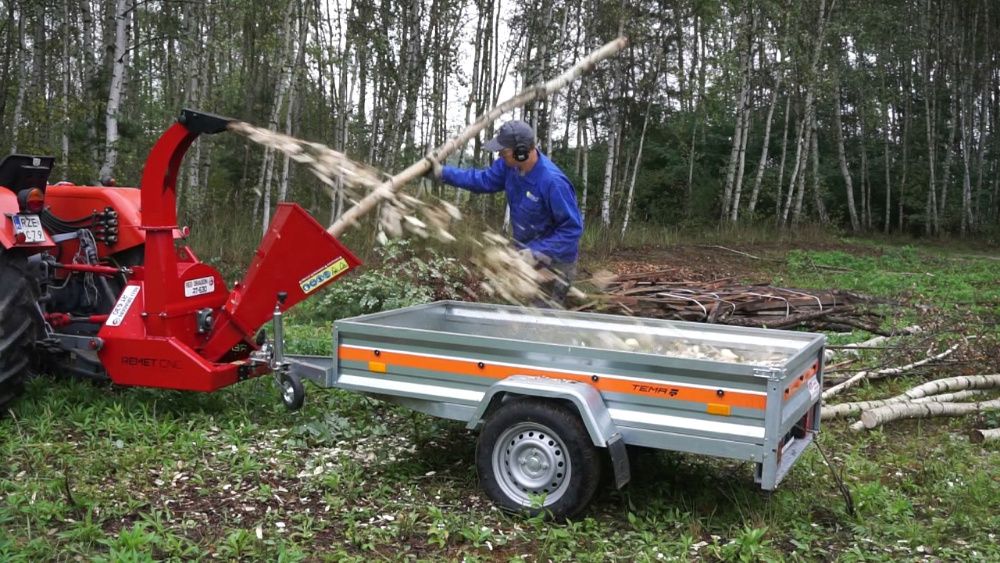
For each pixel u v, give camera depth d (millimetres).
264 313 5246
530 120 18922
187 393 5551
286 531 3805
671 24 22438
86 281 5754
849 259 19812
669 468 4734
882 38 31109
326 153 5285
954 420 6309
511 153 5527
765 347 4895
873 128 36469
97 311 5816
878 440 5695
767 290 10008
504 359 4234
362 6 18172
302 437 5035
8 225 4898
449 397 4352
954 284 15359
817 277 16312
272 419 5328
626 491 4340
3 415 5000
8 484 4008
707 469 4820
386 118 20719
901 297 12758
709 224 27266
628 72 24188
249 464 4441
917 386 6875
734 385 3754
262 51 18422
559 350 4113
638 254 18891
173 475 4355
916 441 5750
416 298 9188
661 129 30562
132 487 4195
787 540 3943
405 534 3803
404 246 9516
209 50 17516
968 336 8805
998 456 5402
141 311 5172
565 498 3967
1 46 19016
